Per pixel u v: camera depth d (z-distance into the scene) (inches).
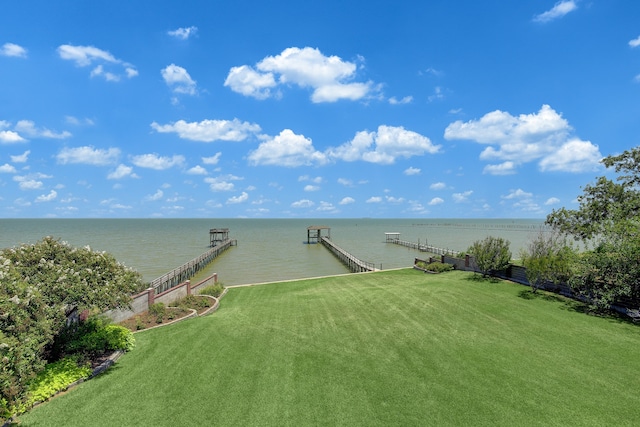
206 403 353.1
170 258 2172.7
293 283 1047.6
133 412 337.1
